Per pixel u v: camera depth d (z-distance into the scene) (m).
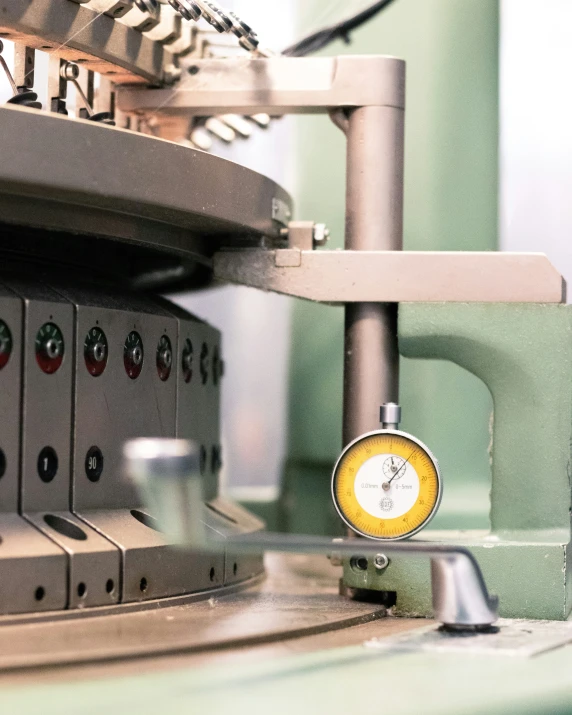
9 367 1.47
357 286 1.81
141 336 1.69
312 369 2.57
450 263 1.78
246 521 2.06
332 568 2.28
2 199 1.47
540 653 1.37
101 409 1.61
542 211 2.74
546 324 1.76
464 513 2.40
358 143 1.91
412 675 1.23
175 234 1.76
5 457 1.46
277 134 2.61
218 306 3.12
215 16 1.74
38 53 2.02
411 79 2.47
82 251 1.87
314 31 2.42
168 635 1.35
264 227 1.79
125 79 1.93
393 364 1.86
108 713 1.04
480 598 1.44
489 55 2.51
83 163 1.42
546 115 2.73
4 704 1.06
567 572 1.70
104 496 1.62
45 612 1.42
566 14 2.71
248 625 1.46
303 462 2.58
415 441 1.65
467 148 2.48
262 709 1.07
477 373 1.80
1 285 1.51
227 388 3.14
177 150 1.55
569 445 1.77
